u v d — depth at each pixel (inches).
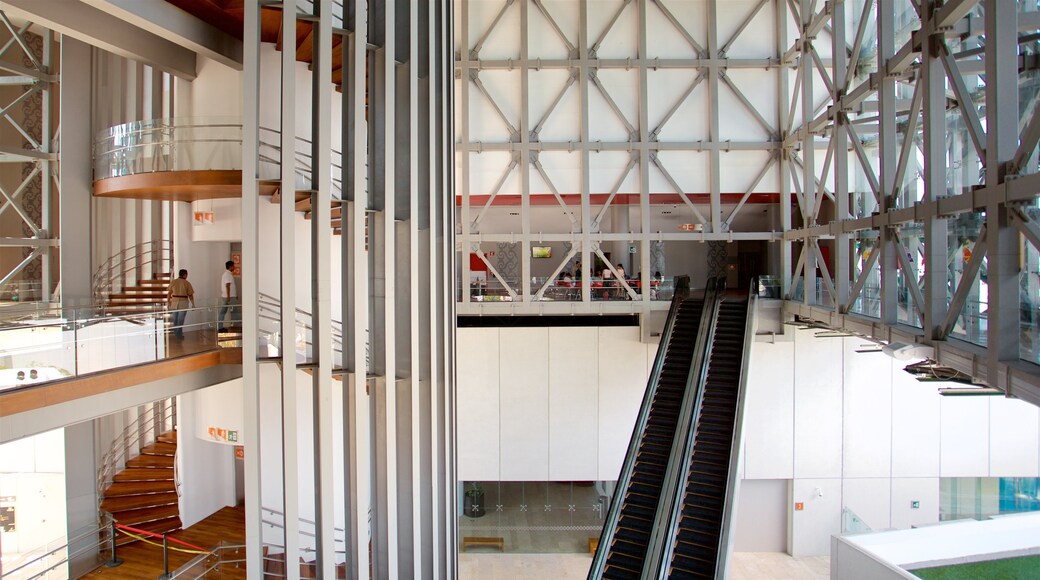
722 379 586.6
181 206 599.5
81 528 514.0
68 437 516.1
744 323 661.3
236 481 618.2
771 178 783.7
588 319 845.2
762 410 784.9
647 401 548.4
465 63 770.2
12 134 661.3
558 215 973.2
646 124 773.3
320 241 335.0
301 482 483.8
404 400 392.2
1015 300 315.9
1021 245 335.3
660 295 784.3
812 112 732.0
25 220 606.2
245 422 311.9
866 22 553.3
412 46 381.1
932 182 396.5
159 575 463.8
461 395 802.8
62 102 500.4
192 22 389.1
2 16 586.2
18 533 518.3
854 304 570.6
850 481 781.3
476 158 786.2
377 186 374.6
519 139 781.3
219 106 470.3
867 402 780.6
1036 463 769.6
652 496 481.4
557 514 807.1
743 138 781.9
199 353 390.9
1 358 282.2
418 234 402.6
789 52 740.0
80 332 322.3
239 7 383.2
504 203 828.0
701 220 778.8
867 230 573.6
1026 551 553.0
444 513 430.6
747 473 786.2
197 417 482.9
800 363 783.1
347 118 357.7
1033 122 295.4
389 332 372.5
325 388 336.8
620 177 784.9
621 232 838.5
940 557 550.0
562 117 784.9
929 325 399.9
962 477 777.6
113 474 593.9
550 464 799.7
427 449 406.9
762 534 799.1
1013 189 300.5
